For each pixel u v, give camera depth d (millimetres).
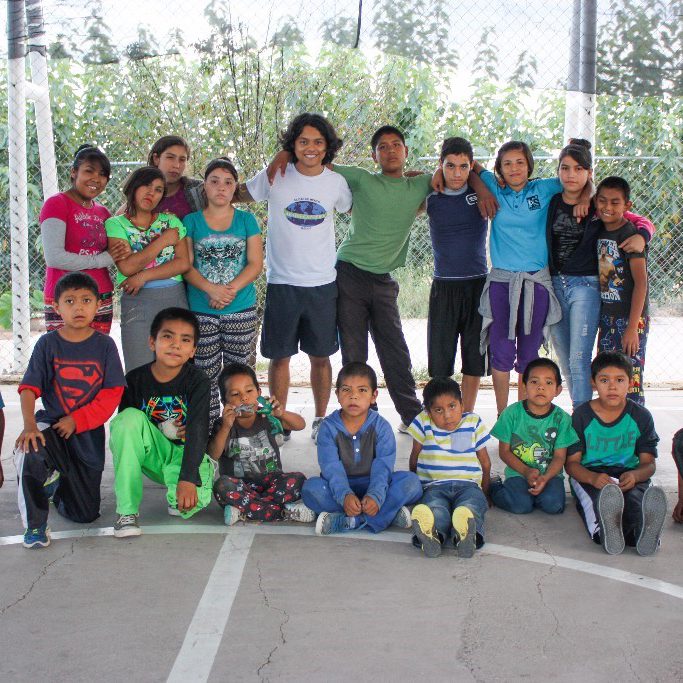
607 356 3826
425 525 3311
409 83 9422
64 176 9492
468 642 2646
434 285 4875
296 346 4859
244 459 3965
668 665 2508
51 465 3523
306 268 4703
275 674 2453
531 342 4602
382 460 3777
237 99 6945
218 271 4496
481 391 6570
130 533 3545
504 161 4480
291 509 3752
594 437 3879
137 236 4383
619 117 9797
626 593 3021
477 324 4855
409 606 2904
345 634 2695
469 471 3826
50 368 3680
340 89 7734
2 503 4027
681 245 9977
